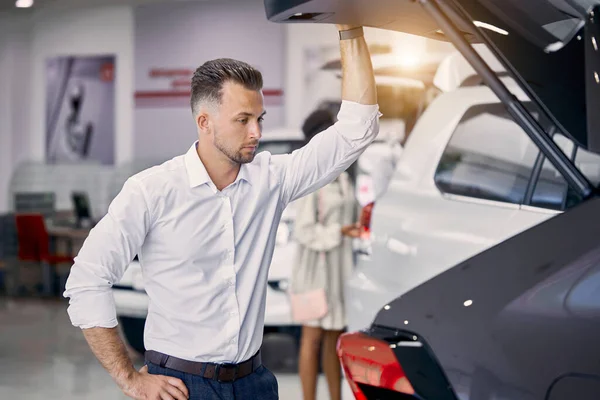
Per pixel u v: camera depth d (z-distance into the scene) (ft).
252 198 7.27
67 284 7.00
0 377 22.52
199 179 7.02
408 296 5.86
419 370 5.53
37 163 43.60
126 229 6.91
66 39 43.32
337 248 15.21
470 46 5.87
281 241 19.60
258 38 39.14
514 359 5.28
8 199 43.70
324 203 15.07
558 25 5.91
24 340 28.19
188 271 7.05
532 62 6.00
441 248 10.30
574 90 6.03
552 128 8.91
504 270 5.55
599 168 8.34
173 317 7.09
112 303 7.05
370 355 5.74
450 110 11.05
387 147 21.29
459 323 5.51
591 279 5.23
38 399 19.95
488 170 10.07
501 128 10.08
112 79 42.34
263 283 7.39
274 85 38.68
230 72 6.92
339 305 15.14
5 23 43.96
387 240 11.33
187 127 41.06
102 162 42.63
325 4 5.88
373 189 21.34
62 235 37.93
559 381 5.17
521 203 9.52
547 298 5.29
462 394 5.37
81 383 21.67
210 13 40.14
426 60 15.52
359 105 7.63
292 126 38.37
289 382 20.20
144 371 7.16
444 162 10.80
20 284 40.27
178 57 40.98
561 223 5.58
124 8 41.93
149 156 41.75
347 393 17.03
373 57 16.14
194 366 7.05
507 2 5.78
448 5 5.64
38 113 43.98
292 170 7.57
